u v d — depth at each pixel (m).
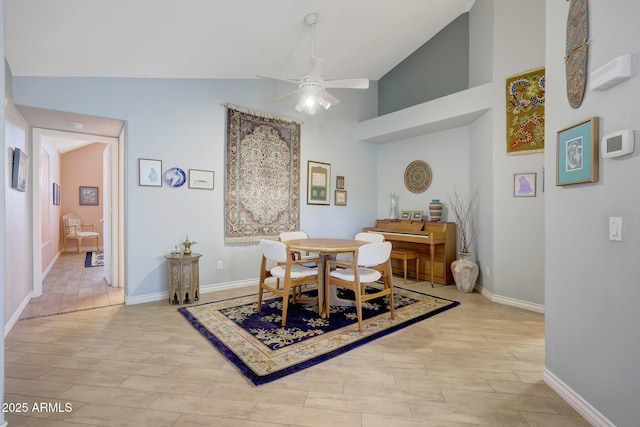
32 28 2.24
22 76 2.83
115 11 2.27
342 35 3.69
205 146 3.86
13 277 2.86
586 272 1.60
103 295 3.80
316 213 4.94
